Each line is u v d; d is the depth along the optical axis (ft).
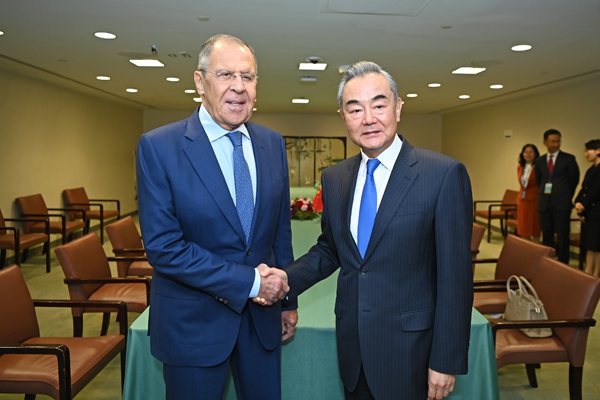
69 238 24.02
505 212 23.59
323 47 14.02
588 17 10.93
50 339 7.25
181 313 4.47
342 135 39.86
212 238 4.45
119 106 31.99
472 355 5.92
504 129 28.43
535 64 16.46
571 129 21.52
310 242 11.50
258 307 4.67
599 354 10.20
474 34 12.46
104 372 9.08
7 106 18.51
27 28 12.03
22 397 7.99
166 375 4.62
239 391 4.90
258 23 11.47
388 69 17.65
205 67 4.37
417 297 4.42
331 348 5.85
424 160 4.45
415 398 4.42
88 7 10.34
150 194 4.34
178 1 9.89
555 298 7.48
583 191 15.92
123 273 11.43
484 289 8.55
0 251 16.58
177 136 4.53
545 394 8.37
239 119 4.43
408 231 4.31
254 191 4.75
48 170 22.00
